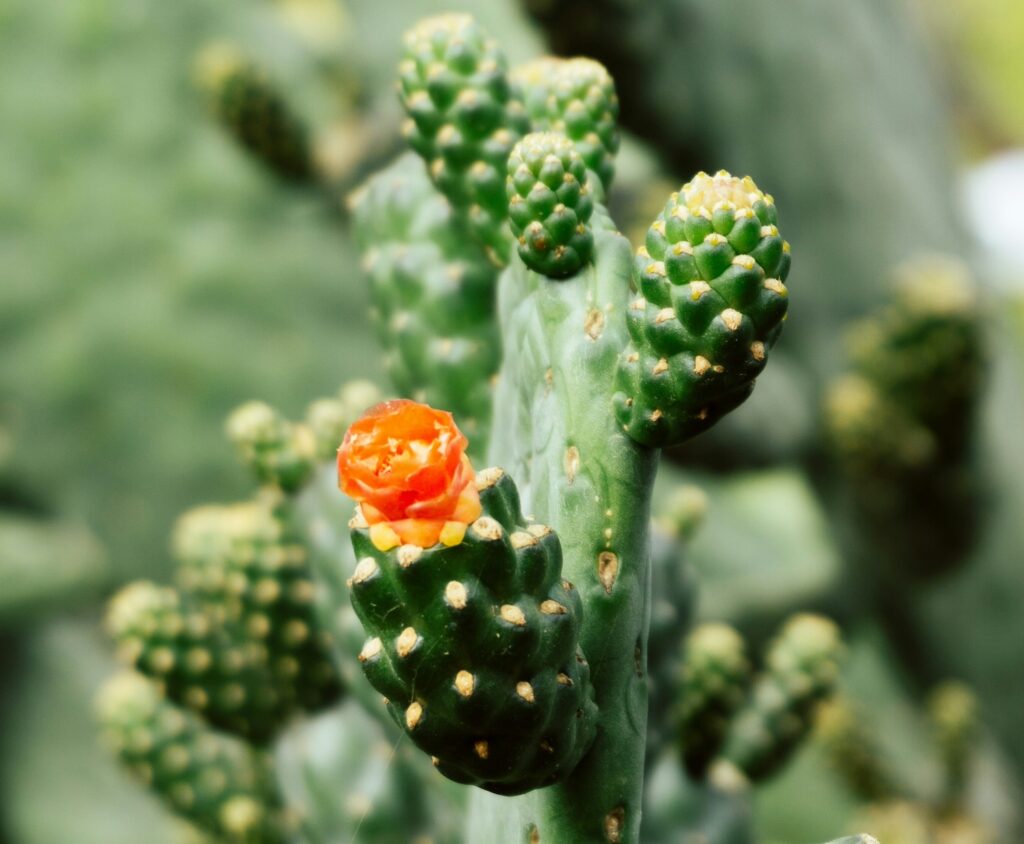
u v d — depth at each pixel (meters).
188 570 0.50
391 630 0.34
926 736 0.91
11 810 1.31
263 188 1.19
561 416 0.38
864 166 0.89
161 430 1.18
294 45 1.25
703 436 0.85
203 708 0.50
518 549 0.35
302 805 0.48
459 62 0.43
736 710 0.49
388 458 0.34
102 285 1.17
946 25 2.21
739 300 0.35
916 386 0.78
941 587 0.87
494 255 0.44
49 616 1.17
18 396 1.17
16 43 1.17
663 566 0.47
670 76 0.81
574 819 0.38
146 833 1.30
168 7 1.20
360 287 1.21
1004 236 2.10
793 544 1.37
